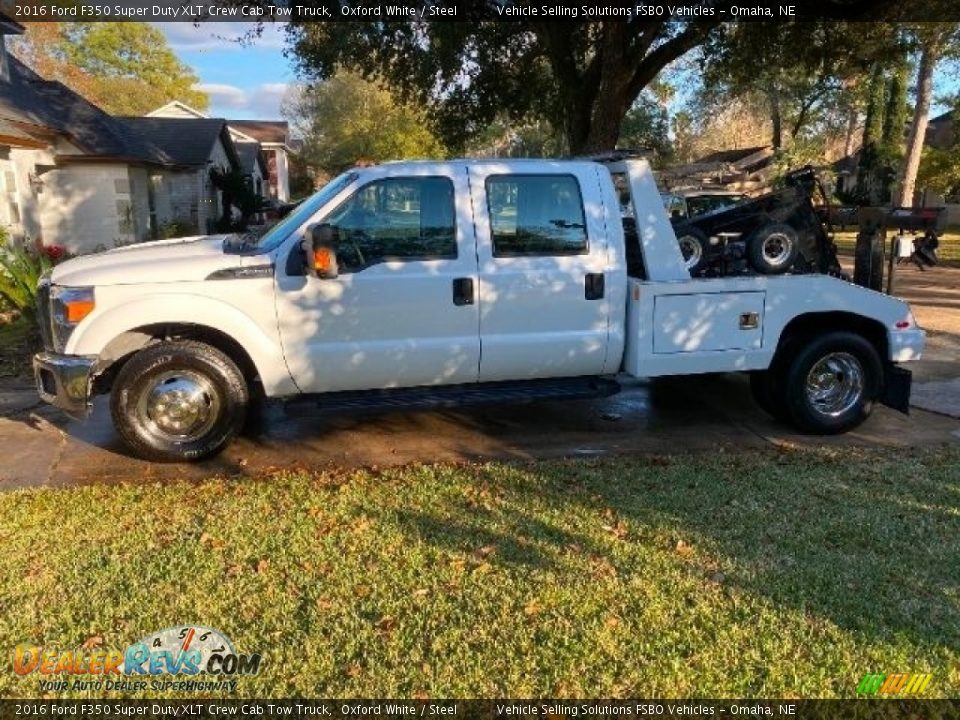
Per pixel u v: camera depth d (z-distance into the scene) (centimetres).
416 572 365
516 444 565
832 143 5212
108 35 5753
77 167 1881
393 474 496
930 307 1188
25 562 374
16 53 4425
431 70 1611
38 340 903
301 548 389
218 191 3086
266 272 500
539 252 532
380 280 507
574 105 1730
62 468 512
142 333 513
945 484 480
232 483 480
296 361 511
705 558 382
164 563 372
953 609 339
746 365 563
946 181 3266
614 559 380
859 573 368
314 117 5038
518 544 395
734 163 3434
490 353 533
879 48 1574
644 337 543
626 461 520
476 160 529
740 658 303
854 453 541
